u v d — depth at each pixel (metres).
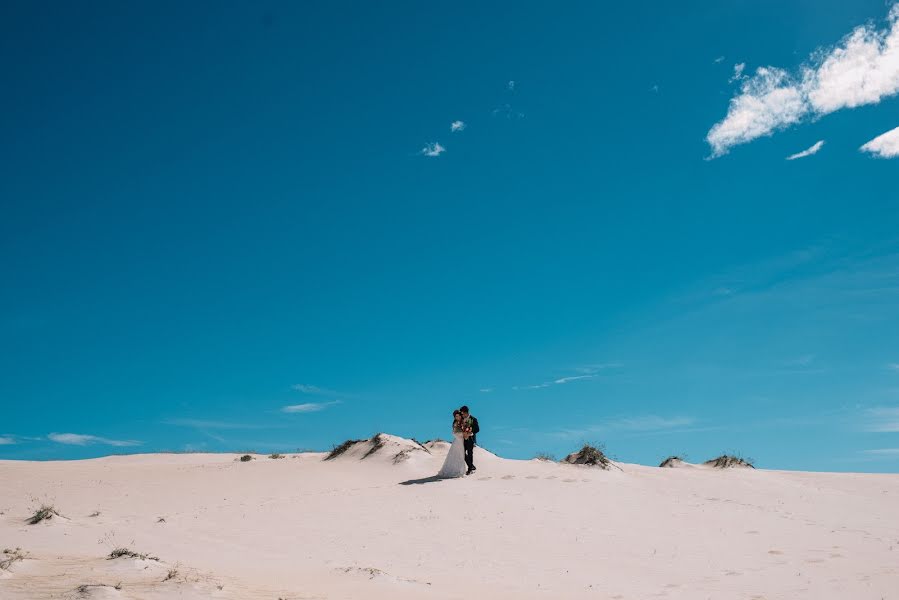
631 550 12.91
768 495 18.92
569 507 16.45
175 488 19.83
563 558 12.30
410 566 11.40
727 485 20.22
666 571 11.52
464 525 14.60
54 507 16.38
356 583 9.62
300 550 12.34
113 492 19.03
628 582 10.82
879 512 16.89
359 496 17.70
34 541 11.70
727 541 13.63
